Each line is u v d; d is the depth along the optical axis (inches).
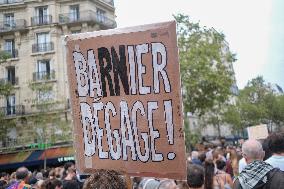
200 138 1825.8
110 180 125.0
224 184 351.3
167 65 186.5
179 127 184.7
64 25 1902.1
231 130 2623.0
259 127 604.7
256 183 171.6
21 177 359.3
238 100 2716.5
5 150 1713.8
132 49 194.2
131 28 193.9
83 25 1908.2
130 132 196.2
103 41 202.1
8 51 1930.4
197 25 1482.5
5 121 1676.9
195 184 217.2
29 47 1909.4
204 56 1459.2
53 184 376.2
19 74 1905.8
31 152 1664.6
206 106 1496.1
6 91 1669.5
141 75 192.5
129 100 196.1
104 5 2043.6
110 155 202.4
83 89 209.8
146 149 192.2
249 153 212.7
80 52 208.8
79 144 212.1
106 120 203.2
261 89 3326.8
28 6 1925.4
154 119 190.1
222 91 1488.7
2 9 1941.4
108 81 201.8
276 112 3297.2
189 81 1453.0
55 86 1840.6
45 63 1898.4
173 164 186.4
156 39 188.4
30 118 1769.2
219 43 1513.3
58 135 1658.5
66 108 1750.7
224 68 1510.8
